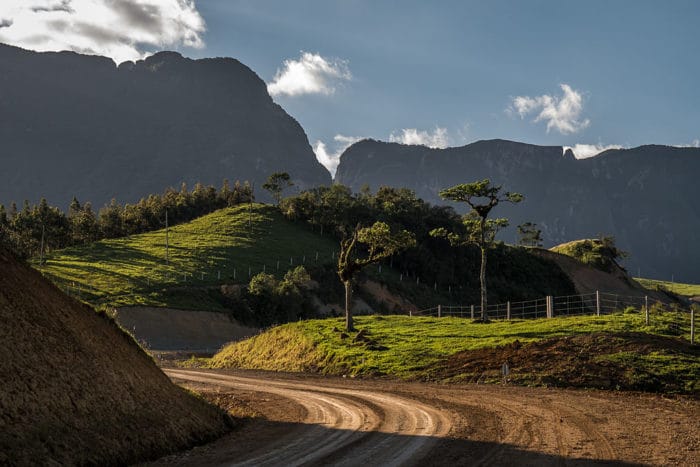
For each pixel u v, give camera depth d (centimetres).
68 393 1489
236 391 3275
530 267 16225
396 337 4528
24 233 15975
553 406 2286
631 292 16125
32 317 1612
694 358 2938
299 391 3153
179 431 1778
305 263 13675
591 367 2959
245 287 11425
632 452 1545
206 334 9512
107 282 10669
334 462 1500
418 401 2558
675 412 2116
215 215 18375
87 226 17850
